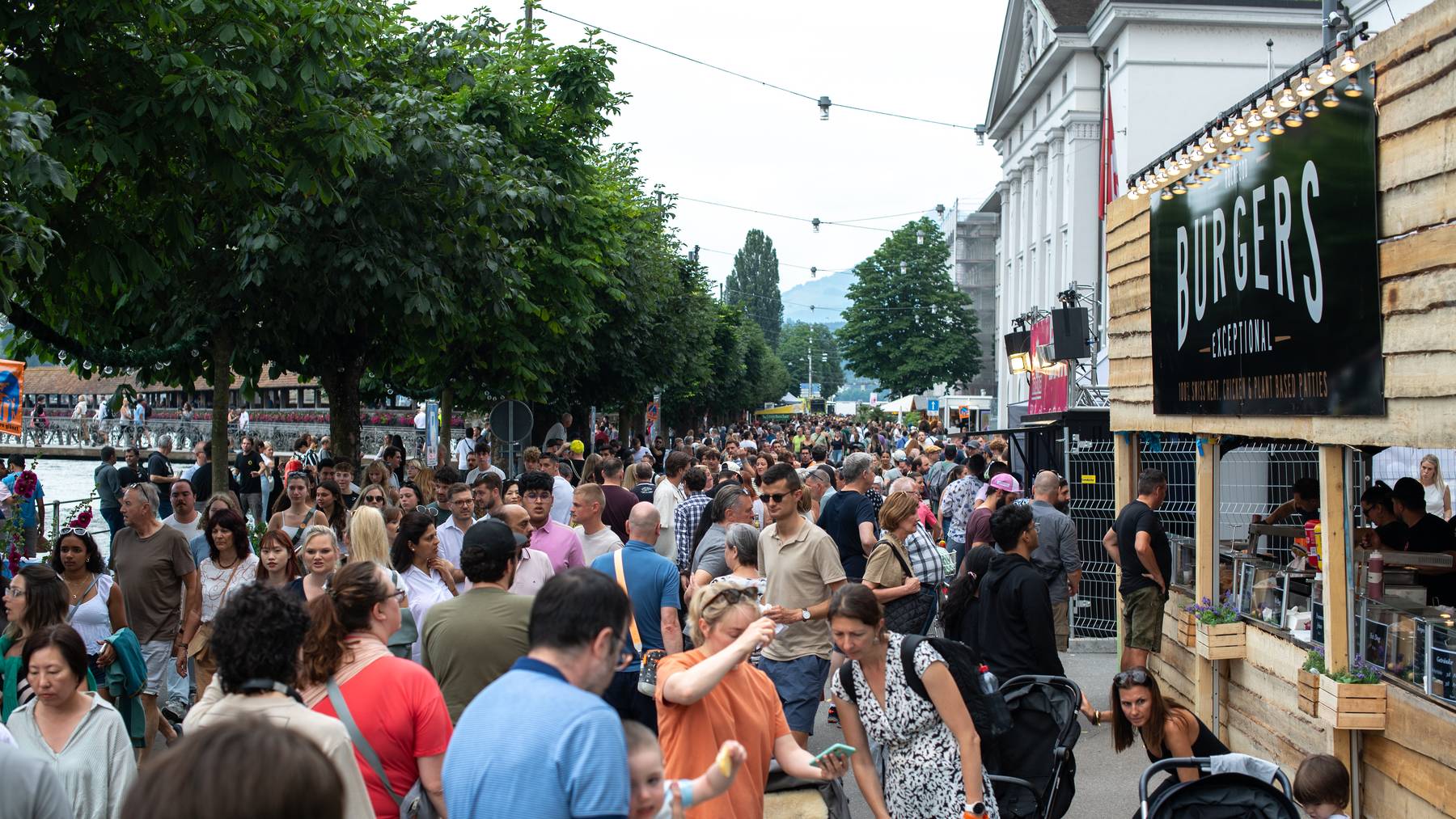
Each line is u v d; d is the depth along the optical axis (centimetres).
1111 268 1175
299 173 1150
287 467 1318
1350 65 651
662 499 1159
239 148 1047
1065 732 577
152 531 843
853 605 478
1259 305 782
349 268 1416
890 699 486
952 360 7938
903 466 1991
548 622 308
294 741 179
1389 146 618
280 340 1505
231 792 169
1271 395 765
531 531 845
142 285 1205
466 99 1953
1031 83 5134
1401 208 607
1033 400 2442
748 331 8262
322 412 5362
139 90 1004
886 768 507
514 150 1812
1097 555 1374
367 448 4938
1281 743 795
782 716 464
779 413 11481
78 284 1088
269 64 1077
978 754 476
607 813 281
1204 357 893
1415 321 593
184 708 930
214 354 1484
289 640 375
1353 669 694
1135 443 1159
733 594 447
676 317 3434
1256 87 4112
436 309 1490
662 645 659
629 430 4700
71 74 989
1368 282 638
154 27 1002
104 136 959
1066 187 4788
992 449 1537
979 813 468
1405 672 657
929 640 489
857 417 8625
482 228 1566
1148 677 567
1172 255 970
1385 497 912
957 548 1423
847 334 8206
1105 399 1977
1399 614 666
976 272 9856
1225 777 490
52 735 497
